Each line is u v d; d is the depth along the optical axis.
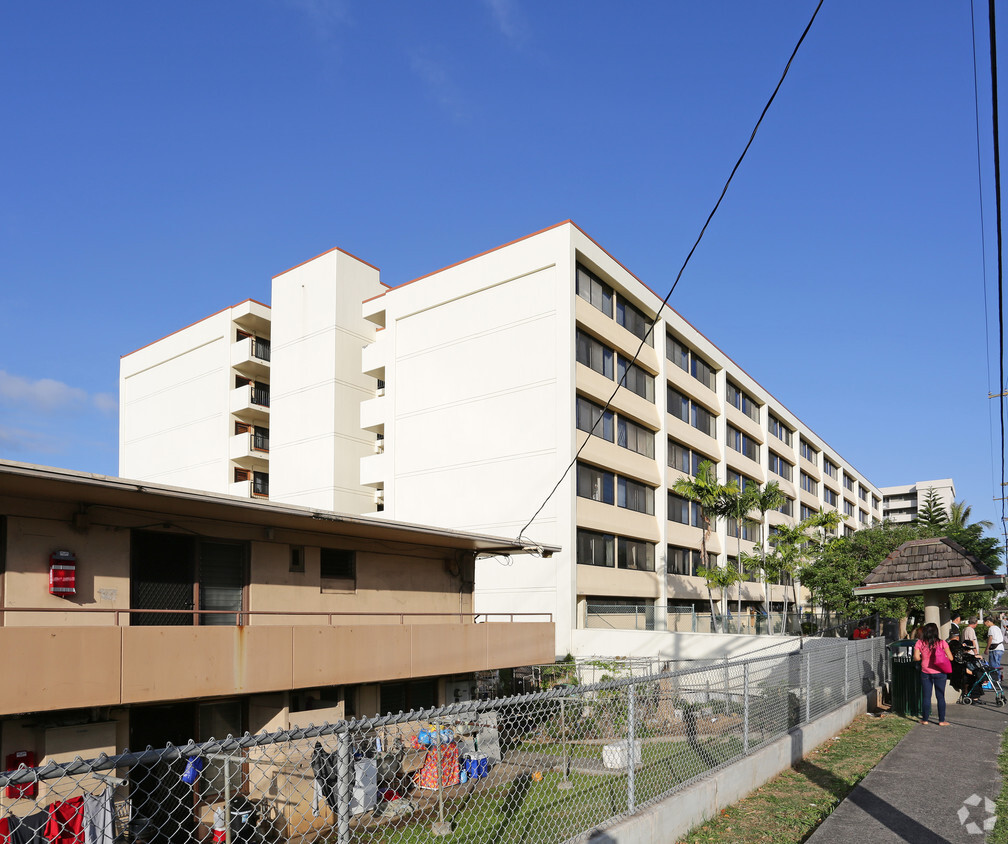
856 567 32.50
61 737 10.45
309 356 35.66
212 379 41.66
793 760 9.52
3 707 9.40
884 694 15.68
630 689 6.55
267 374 41.88
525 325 28.91
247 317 40.38
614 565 30.14
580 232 29.06
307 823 10.42
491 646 18.06
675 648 24.75
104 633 10.55
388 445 32.47
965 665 15.05
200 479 41.56
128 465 46.50
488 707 5.20
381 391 36.31
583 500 28.11
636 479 32.59
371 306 34.94
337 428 34.31
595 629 26.02
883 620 29.80
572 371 27.59
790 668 10.47
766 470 50.66
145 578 12.67
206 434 41.56
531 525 27.50
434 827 7.78
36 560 11.15
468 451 29.80
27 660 9.69
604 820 6.31
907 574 15.19
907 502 115.06
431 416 31.22
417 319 32.44
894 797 7.55
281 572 14.97
